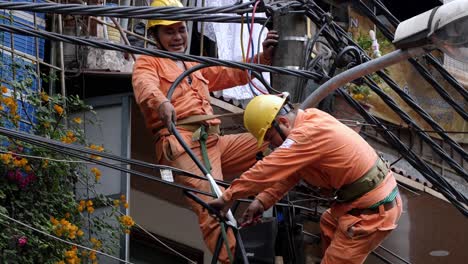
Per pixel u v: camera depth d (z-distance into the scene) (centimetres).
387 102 1068
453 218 1602
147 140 1351
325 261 865
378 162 868
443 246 1716
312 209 1098
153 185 1420
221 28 1409
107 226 1177
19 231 1085
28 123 1184
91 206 1156
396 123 1659
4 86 1231
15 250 1082
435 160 1780
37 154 1145
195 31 1494
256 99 886
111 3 1386
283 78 988
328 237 894
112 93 1269
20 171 1131
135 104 1277
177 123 991
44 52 1309
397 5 1806
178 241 1466
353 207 860
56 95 1205
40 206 1131
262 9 1014
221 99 1295
